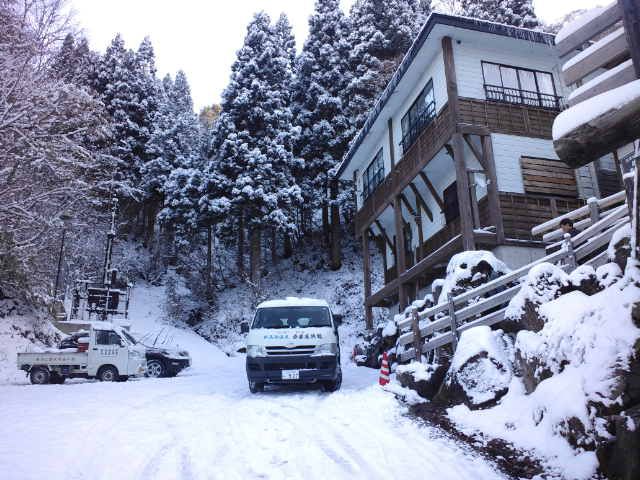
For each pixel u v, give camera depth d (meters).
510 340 8.42
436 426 7.12
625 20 3.74
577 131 3.32
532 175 16.27
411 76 19.52
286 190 34.59
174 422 7.66
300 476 5.03
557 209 15.80
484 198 15.90
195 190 37.44
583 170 16.88
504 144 16.30
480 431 6.47
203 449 6.04
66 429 6.98
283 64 40.12
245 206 34.22
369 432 6.89
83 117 16.86
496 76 17.39
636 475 4.18
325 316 11.95
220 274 39.91
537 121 16.95
